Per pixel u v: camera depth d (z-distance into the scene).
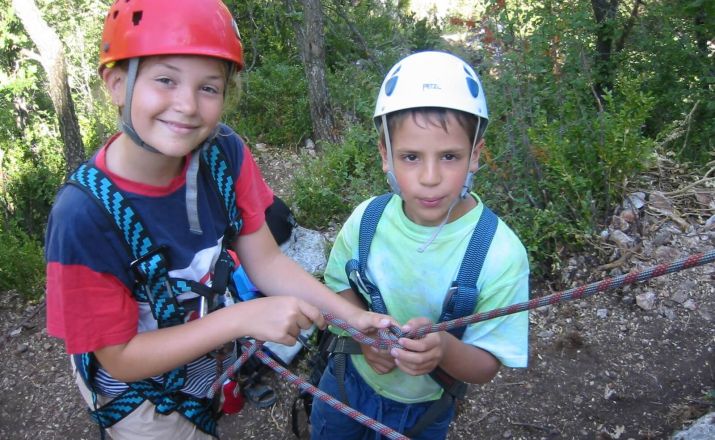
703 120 5.06
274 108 7.11
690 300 3.46
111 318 1.54
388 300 1.90
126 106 1.43
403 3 11.09
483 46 4.69
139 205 1.54
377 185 4.72
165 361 1.58
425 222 1.79
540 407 3.03
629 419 2.91
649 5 5.64
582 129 4.05
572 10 4.75
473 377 1.80
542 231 3.80
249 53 8.93
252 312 1.59
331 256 2.09
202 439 2.03
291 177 6.15
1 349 4.10
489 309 1.75
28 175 6.45
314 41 6.24
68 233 1.45
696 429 2.60
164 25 1.36
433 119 1.58
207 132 1.49
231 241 1.81
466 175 1.69
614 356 3.24
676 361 3.16
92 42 8.34
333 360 2.13
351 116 6.69
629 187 4.19
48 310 1.52
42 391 3.70
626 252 3.70
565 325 3.46
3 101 7.00
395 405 2.02
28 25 5.57
